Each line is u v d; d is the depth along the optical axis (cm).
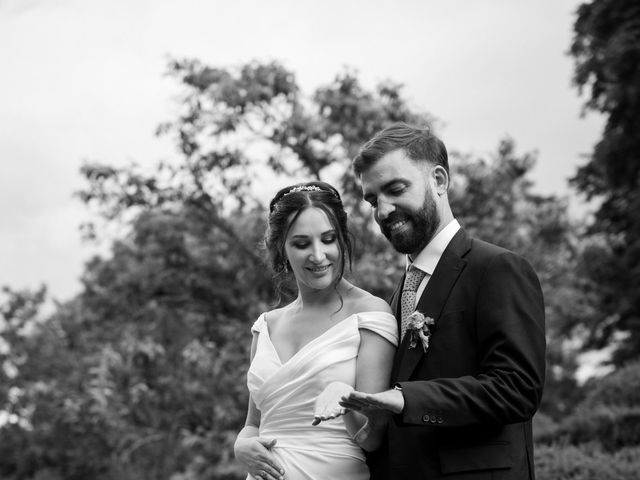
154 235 989
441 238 293
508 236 976
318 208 309
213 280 994
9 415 1352
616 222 1692
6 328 1485
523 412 259
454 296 280
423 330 280
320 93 950
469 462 265
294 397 306
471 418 257
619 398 866
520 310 268
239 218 980
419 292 295
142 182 976
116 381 955
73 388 1123
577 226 1056
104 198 981
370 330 307
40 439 1255
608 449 757
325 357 305
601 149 1577
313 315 322
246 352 940
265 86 930
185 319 1021
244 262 979
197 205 976
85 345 1356
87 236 998
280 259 330
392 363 306
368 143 291
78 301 1459
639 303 1560
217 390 938
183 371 962
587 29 1573
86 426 1023
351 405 256
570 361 1742
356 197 920
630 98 1491
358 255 869
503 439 269
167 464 1177
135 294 1024
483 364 268
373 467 300
